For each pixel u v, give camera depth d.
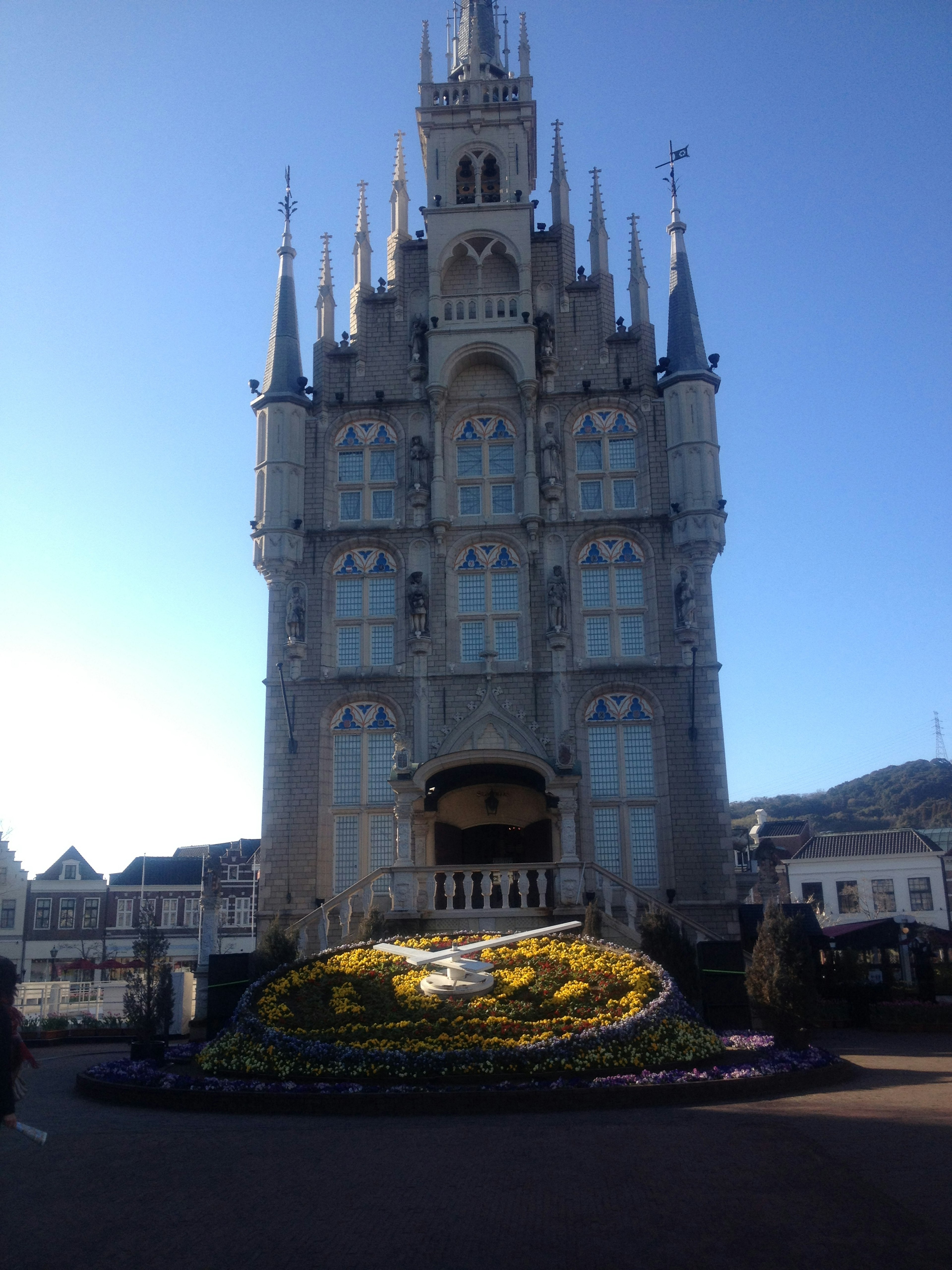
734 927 38.28
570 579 42.59
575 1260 10.48
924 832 100.25
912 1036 34.94
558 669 41.16
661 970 25.73
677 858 39.19
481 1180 13.40
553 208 47.22
